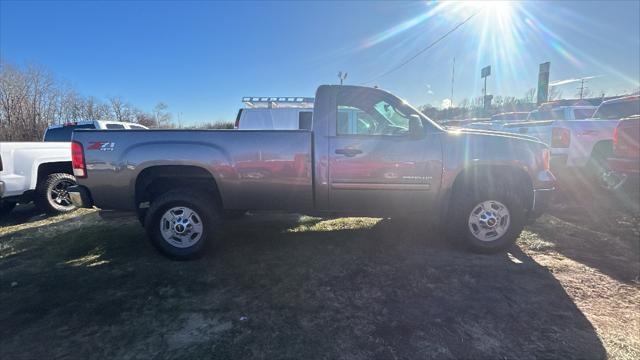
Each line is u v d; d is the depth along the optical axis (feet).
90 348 8.26
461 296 10.35
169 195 12.92
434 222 16.87
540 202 13.44
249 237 15.66
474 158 13.03
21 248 14.98
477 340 8.37
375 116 14.08
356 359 7.77
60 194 21.27
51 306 10.09
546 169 13.61
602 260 12.75
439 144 13.09
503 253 13.44
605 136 23.62
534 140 13.69
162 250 13.02
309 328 8.89
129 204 13.16
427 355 7.88
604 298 10.18
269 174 12.94
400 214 13.71
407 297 10.34
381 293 10.58
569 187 24.80
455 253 13.51
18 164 19.19
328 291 10.73
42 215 21.20
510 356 7.82
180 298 10.44
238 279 11.59
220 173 12.88
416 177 13.05
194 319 9.35
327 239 15.24
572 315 9.35
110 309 9.89
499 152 13.14
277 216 14.75
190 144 12.82
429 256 13.24
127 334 8.75
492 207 13.28
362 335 8.60
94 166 12.90
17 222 19.86
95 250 14.49
